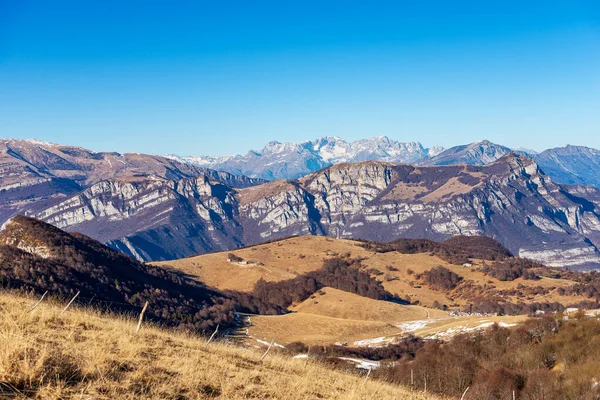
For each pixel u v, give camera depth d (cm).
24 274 9750
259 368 2091
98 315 2297
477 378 5516
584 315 7062
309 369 2512
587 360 5569
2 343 1238
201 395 1378
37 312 1758
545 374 5369
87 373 1254
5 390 1059
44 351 1230
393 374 5706
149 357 1614
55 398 1076
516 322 9675
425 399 2639
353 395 1923
